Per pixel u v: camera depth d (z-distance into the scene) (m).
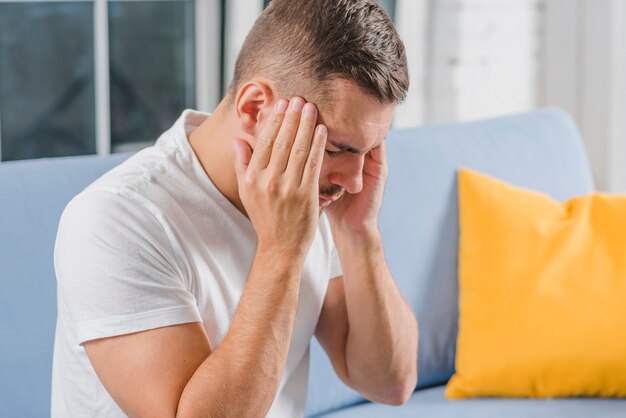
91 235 1.35
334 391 2.29
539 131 2.74
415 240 2.45
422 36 3.37
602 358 2.34
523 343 2.36
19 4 2.57
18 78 2.61
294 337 1.60
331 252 1.68
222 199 1.47
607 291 2.38
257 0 2.98
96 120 2.78
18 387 1.85
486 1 3.38
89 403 1.43
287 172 1.38
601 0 3.60
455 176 2.54
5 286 1.84
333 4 1.36
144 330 1.34
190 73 2.95
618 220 2.46
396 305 1.68
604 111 3.66
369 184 1.61
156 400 1.32
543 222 2.47
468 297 2.45
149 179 1.42
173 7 2.87
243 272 1.49
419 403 2.35
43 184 1.92
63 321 1.43
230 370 1.33
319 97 1.36
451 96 3.36
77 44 2.70
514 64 3.54
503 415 2.25
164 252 1.38
